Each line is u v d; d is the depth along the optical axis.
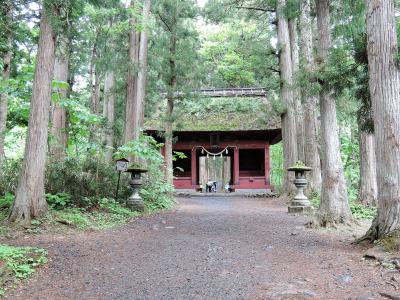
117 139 17.80
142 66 14.00
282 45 16.91
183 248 6.55
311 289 4.24
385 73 6.00
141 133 14.59
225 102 24.77
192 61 16.42
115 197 11.66
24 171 7.91
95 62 13.80
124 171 11.62
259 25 25.80
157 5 15.66
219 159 36.69
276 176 32.34
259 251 6.32
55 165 10.39
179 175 26.59
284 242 7.15
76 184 10.27
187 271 5.06
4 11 9.56
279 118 22.61
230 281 4.60
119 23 14.16
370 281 4.47
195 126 22.94
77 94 18.42
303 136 17.64
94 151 11.57
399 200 5.86
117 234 7.84
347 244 6.79
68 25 8.52
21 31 10.59
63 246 6.38
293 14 11.90
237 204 16.39
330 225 8.83
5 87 10.61
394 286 4.21
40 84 8.11
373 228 6.31
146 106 20.83
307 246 6.72
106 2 11.41
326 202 9.11
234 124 22.81
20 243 6.39
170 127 17.00
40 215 7.92
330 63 7.86
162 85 19.42
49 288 4.35
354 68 7.62
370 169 13.18
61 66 13.55
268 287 4.33
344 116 17.00
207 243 7.02
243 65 28.91
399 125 5.95
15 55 12.02
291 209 12.37
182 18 17.27
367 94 7.80
